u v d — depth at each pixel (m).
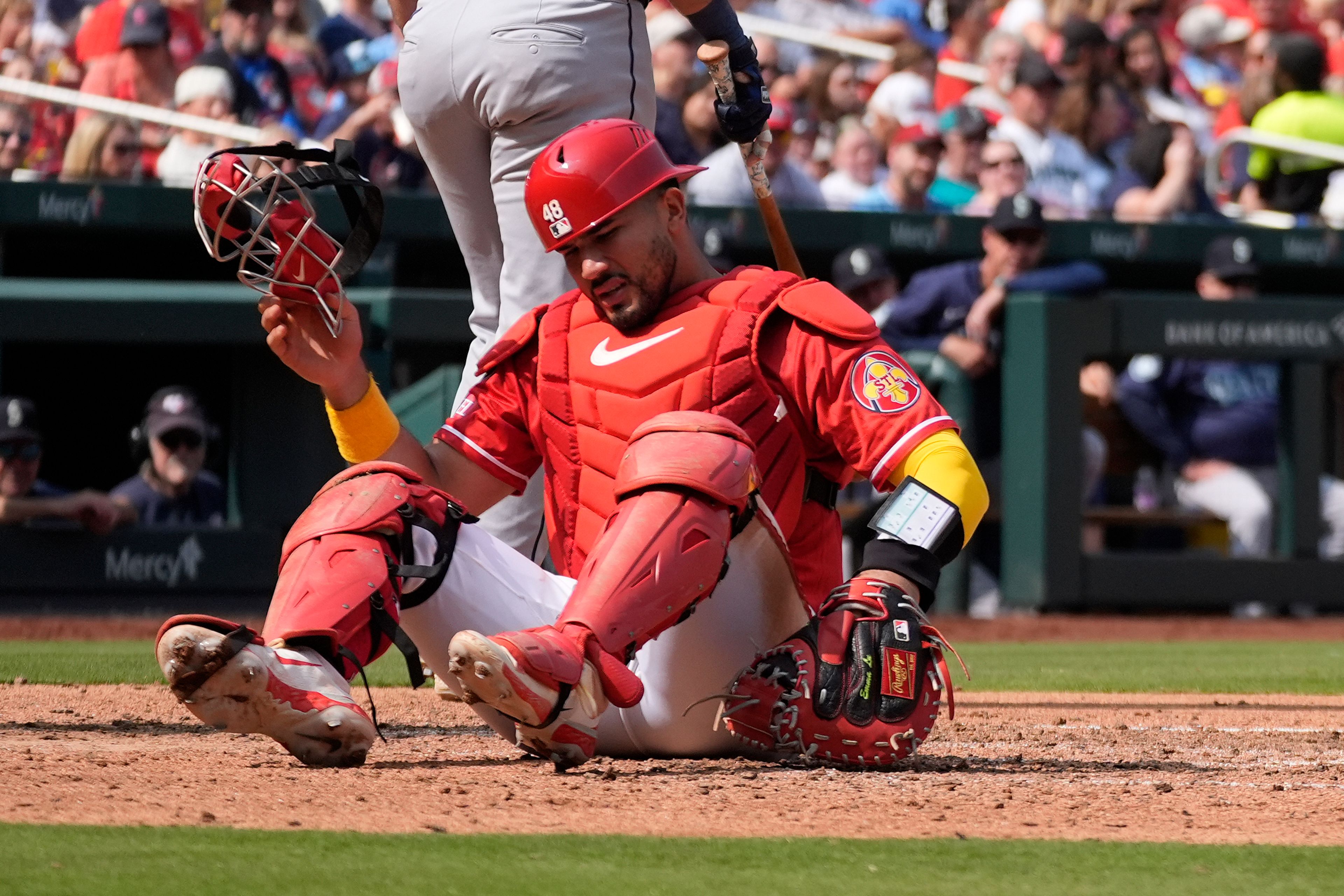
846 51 37.12
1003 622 25.83
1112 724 12.80
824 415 9.03
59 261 27.55
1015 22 41.53
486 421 9.97
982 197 33.62
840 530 9.78
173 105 31.56
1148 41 38.16
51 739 10.51
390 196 26.52
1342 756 10.62
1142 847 6.66
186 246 27.66
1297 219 36.03
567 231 8.89
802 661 8.90
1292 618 28.62
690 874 5.94
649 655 9.09
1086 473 28.41
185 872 5.74
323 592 8.38
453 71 12.60
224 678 8.01
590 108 12.61
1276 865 6.28
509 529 12.41
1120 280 32.56
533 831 6.89
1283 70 36.59
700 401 8.95
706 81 31.23
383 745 10.42
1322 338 28.03
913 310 28.16
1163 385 30.81
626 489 8.39
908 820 7.36
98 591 24.45
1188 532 30.42
